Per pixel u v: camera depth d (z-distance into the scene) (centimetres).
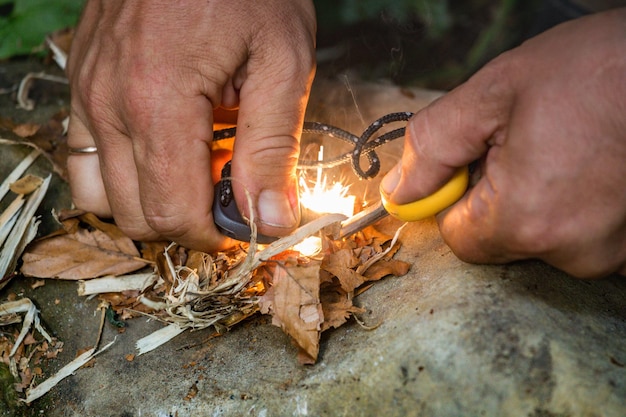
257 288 135
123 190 140
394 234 144
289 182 133
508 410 100
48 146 187
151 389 130
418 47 264
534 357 103
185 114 127
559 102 100
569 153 100
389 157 178
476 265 120
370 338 117
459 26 273
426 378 106
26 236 161
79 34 153
